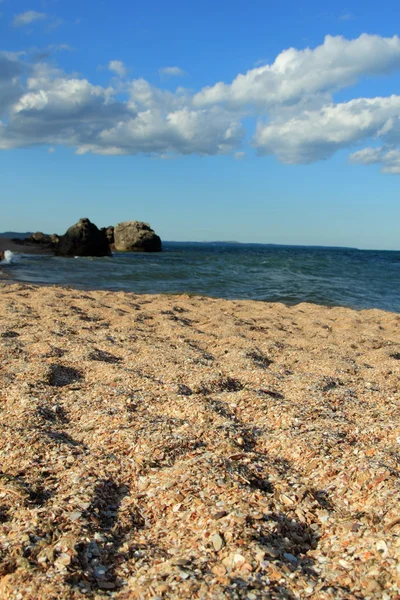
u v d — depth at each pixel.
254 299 22.16
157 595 3.08
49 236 72.88
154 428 5.90
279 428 6.16
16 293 18.22
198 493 4.39
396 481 4.50
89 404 6.77
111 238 80.94
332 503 4.42
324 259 66.56
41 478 4.72
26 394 7.00
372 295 24.80
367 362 10.48
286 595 3.13
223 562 3.46
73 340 10.62
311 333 13.67
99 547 3.64
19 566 3.36
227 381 8.10
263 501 4.27
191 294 21.73
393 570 3.32
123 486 4.68
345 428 6.06
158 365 9.01
